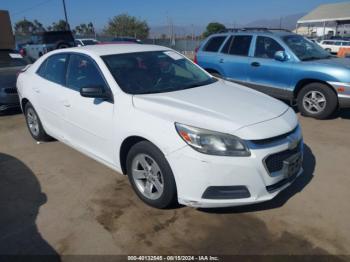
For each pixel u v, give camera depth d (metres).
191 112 3.07
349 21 35.28
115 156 3.58
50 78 4.66
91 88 3.51
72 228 3.11
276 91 6.88
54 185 3.95
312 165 4.33
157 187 3.22
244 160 2.78
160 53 4.38
